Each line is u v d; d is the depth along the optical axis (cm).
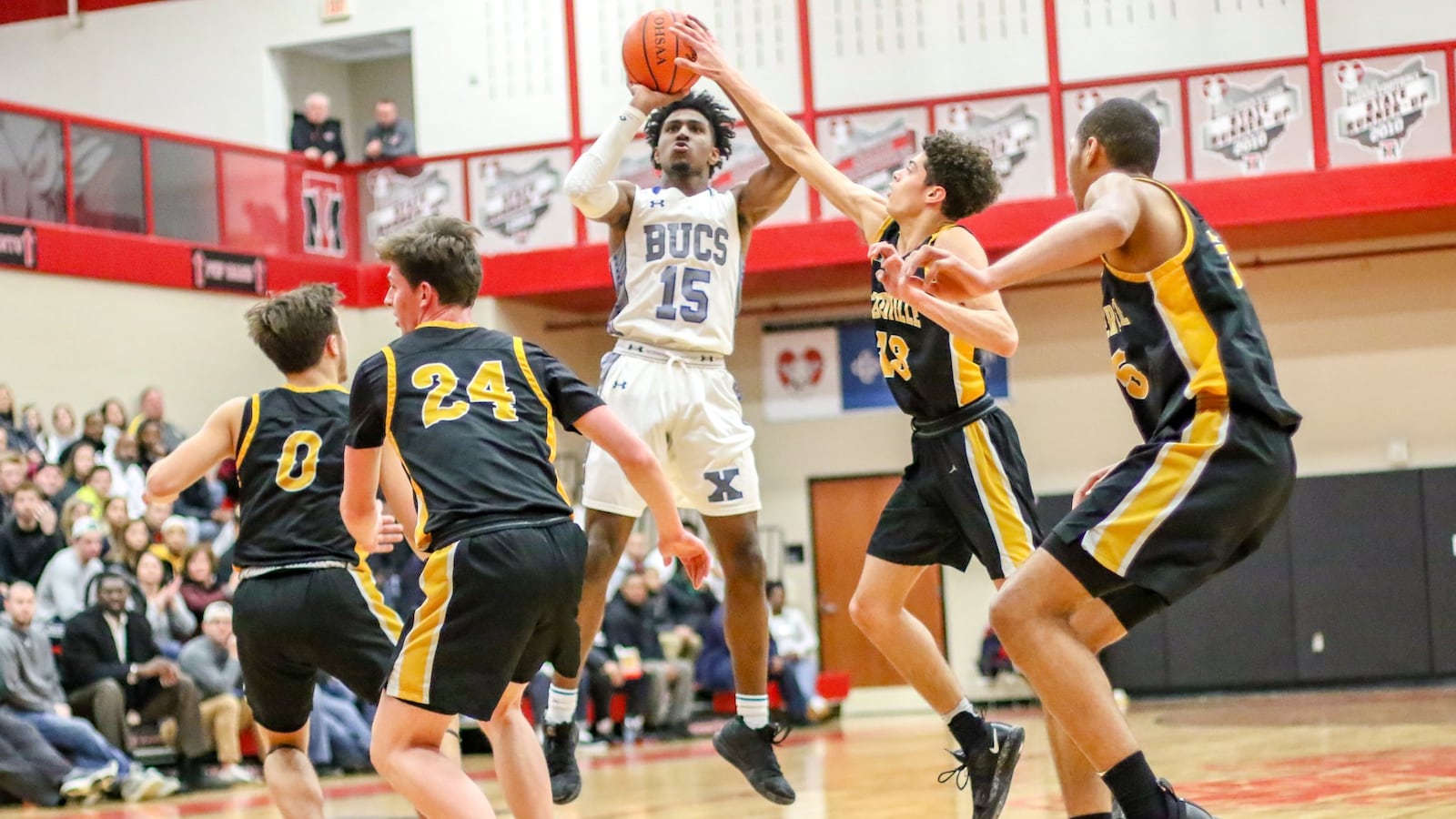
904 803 691
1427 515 1530
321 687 1077
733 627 518
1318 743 913
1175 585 362
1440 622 1519
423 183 1566
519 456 383
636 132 504
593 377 1744
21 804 898
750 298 1703
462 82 1753
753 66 1678
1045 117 1420
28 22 1873
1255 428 364
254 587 449
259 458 456
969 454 479
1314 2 1398
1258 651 1545
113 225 1405
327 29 1795
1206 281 369
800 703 1473
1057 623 366
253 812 801
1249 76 1403
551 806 405
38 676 921
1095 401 1603
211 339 1470
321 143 1630
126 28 1845
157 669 979
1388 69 1383
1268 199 1389
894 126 1450
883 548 493
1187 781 712
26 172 1349
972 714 494
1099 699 362
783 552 1686
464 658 367
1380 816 537
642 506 509
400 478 448
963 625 1627
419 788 369
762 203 529
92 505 1095
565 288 1516
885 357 490
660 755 1147
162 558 1084
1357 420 1556
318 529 450
